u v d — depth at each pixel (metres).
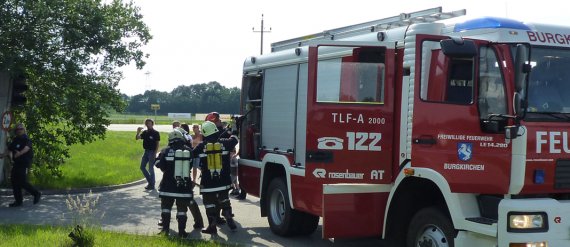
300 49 8.83
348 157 7.07
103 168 19.30
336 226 7.20
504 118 5.86
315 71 7.04
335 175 7.05
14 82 13.69
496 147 5.95
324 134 7.03
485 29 6.18
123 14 15.31
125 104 16.44
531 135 5.82
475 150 6.05
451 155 6.16
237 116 10.85
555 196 6.14
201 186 9.62
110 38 14.70
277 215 9.64
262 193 9.91
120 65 15.38
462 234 6.16
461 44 5.83
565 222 5.84
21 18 13.67
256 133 10.41
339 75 7.23
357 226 7.25
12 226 9.02
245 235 9.70
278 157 9.29
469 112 6.09
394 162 7.13
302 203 8.61
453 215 6.16
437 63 6.37
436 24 6.68
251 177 10.36
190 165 9.09
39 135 15.45
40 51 13.79
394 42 7.13
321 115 7.03
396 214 7.27
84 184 15.41
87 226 8.14
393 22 7.80
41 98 15.23
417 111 6.41
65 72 14.53
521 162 5.79
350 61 7.20
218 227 10.38
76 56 14.47
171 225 10.47
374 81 7.18
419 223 6.77
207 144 9.55
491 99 6.04
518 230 5.73
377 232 7.30
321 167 7.02
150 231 9.80
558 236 5.80
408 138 6.66
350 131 7.07
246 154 10.68
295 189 8.79
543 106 5.96
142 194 14.76
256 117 10.45
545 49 6.13
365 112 7.10
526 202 5.78
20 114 15.20
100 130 16.06
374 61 7.19
